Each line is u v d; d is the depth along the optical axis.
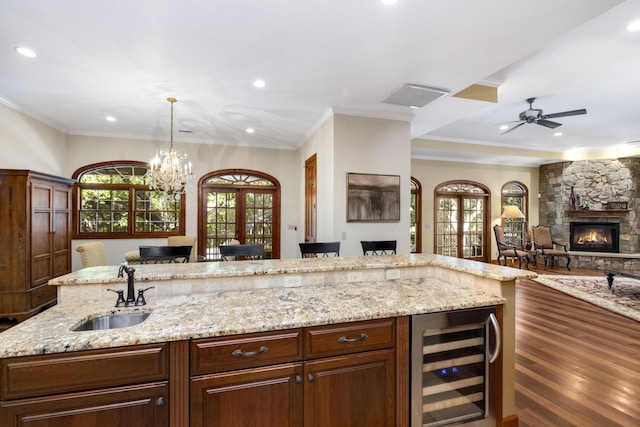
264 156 6.58
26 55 2.93
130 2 2.17
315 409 1.48
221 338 1.36
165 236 6.05
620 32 2.76
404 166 4.56
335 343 1.51
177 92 3.80
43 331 1.34
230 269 2.06
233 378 1.37
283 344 1.43
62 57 2.96
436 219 8.12
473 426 1.75
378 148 4.45
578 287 5.49
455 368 1.76
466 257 8.44
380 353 1.58
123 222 5.91
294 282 2.10
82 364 1.22
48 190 4.24
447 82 3.45
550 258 7.93
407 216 4.59
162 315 1.53
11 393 1.17
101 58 2.98
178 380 1.32
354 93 3.77
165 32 2.54
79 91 3.78
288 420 1.44
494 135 6.57
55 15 2.32
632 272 5.07
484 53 2.83
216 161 6.30
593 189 7.83
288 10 2.25
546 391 2.34
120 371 1.26
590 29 2.71
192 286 1.93
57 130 5.29
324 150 4.67
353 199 4.32
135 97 3.96
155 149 5.99
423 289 2.03
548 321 3.83
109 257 5.79
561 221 8.22
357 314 1.54
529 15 2.28
